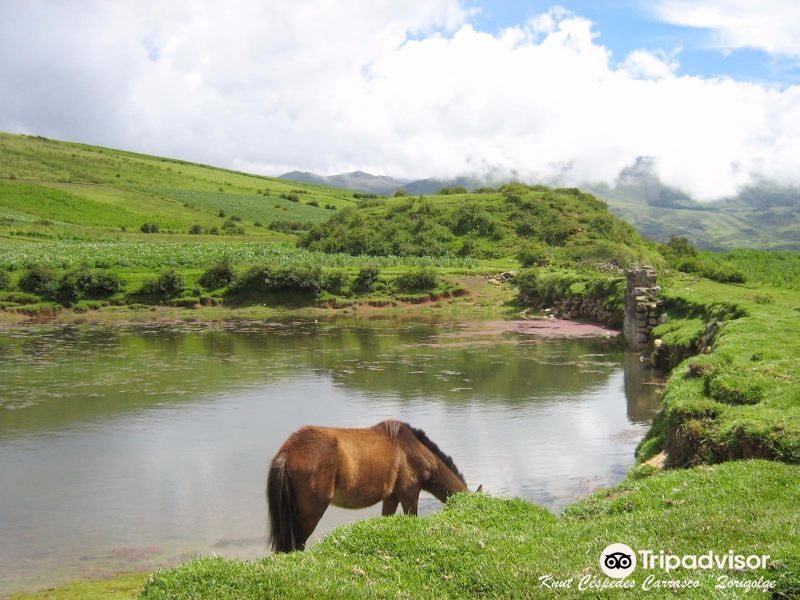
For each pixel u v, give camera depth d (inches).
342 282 2667.3
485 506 406.9
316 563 318.7
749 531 320.8
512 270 2866.6
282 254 3346.5
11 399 1091.3
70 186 5841.5
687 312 1370.6
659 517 358.6
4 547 535.2
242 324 2159.2
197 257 3016.7
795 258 2628.0
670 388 690.2
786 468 410.0
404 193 5113.2
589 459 750.5
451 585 297.3
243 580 293.6
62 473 725.9
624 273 2272.4
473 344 1705.2
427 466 432.5
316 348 1652.3
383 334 1916.8
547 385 1176.8
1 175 5748.0
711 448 501.4
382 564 319.9
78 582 466.6
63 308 2423.7
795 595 262.5
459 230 3636.8
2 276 2466.8
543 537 352.2
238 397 1107.3
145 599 284.0
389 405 1040.2
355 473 391.5
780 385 565.9
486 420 935.7
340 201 7436.0
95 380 1251.2
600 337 1800.0
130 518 597.3
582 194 4141.2
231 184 7504.9
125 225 5012.3
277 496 362.0
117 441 850.8
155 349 1637.6
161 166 7834.6
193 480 701.3
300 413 994.7
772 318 885.2
